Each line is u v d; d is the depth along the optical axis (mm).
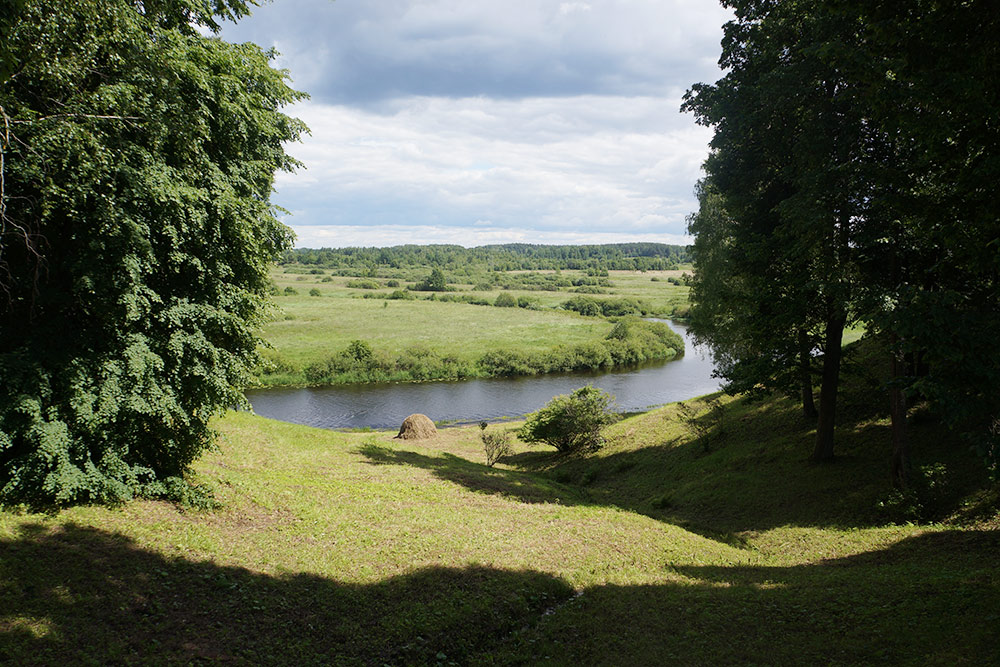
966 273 14234
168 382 12820
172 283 12977
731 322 28375
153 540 11086
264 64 14234
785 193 19578
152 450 13797
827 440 19953
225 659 8016
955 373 9070
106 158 10273
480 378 68250
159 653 7875
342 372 66750
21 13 8586
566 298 157125
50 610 8211
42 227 11141
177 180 11617
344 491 17344
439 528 14578
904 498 15695
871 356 27234
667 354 83688
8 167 9875
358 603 10109
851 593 10641
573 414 31312
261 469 19047
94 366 11469
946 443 17875
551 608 10930
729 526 17906
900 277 16469
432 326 99938
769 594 11266
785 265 19984
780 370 19906
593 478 27203
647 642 9156
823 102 16281
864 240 15500
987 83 8164
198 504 13500
